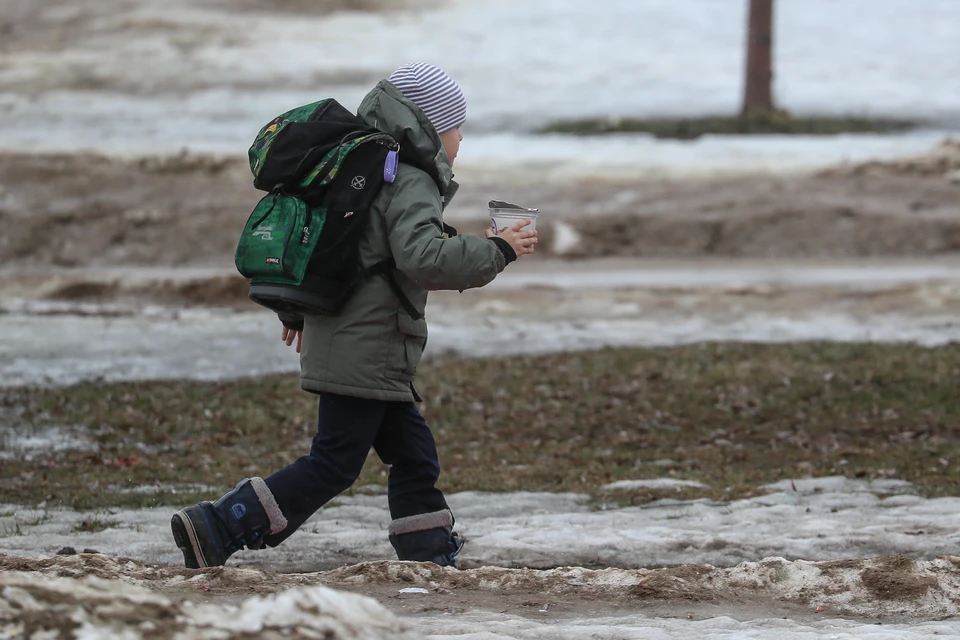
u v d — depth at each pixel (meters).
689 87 136.00
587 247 83.88
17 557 18.94
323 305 18.08
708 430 40.44
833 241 83.75
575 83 138.00
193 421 40.34
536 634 14.62
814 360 50.12
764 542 24.41
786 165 100.06
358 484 31.95
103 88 137.62
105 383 46.28
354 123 18.66
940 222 84.50
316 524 26.69
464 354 53.88
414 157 18.62
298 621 10.33
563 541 24.58
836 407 42.69
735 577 18.89
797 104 125.81
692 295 68.19
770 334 58.38
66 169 96.94
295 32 163.00
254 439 38.34
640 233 85.69
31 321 60.69
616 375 48.19
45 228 86.88
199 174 99.25
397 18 171.12
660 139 112.31
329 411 19.12
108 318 62.06
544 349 54.84
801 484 31.27
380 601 17.17
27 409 41.56
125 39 158.75
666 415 42.34
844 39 160.75
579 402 44.22
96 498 29.11
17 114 125.00
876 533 24.84
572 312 64.44
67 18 168.88
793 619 16.72
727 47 157.25
